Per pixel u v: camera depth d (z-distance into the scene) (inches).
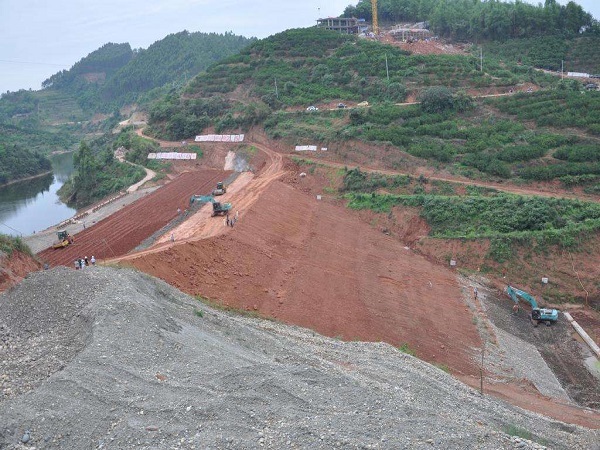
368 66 4013.3
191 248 1604.3
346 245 2105.1
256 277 1631.4
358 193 2652.6
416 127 3043.8
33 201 4033.0
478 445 665.6
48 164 5629.9
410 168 2728.8
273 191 2532.0
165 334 874.8
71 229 2373.3
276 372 802.8
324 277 1747.0
